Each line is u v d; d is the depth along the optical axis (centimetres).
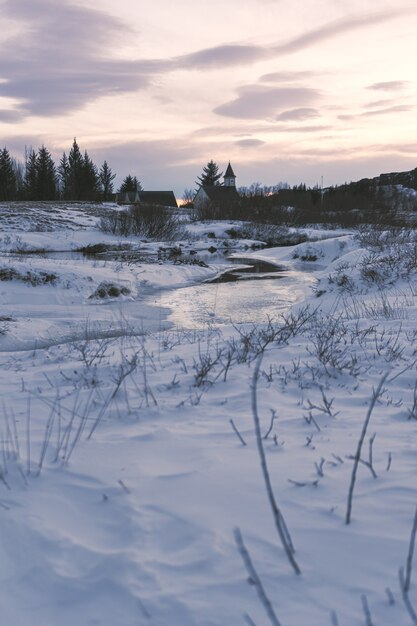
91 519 285
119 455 366
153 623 207
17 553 255
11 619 213
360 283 1504
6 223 4066
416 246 1681
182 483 318
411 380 546
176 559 243
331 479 317
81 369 621
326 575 228
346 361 620
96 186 8544
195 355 682
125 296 1736
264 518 275
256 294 1831
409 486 303
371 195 8106
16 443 387
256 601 214
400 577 215
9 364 720
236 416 446
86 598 223
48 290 1619
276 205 5353
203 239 3919
